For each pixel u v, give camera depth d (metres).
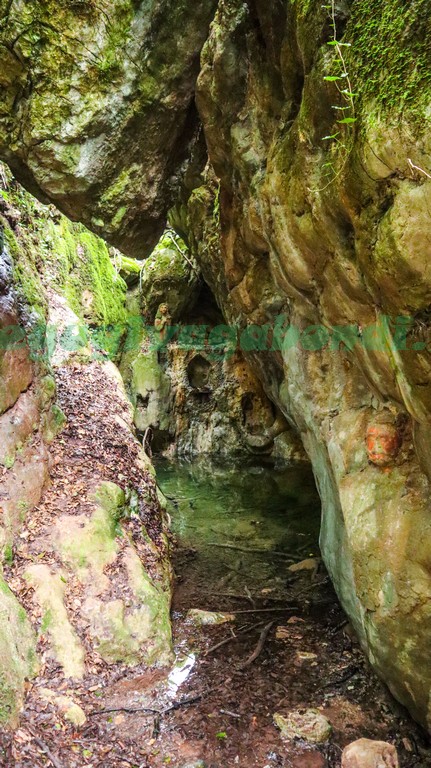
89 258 11.02
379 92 1.93
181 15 3.59
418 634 2.83
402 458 3.13
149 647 3.88
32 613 3.66
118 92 3.74
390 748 2.82
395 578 2.91
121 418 7.18
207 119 3.86
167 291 11.77
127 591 4.16
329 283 2.96
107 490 5.06
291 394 4.88
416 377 2.30
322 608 4.87
